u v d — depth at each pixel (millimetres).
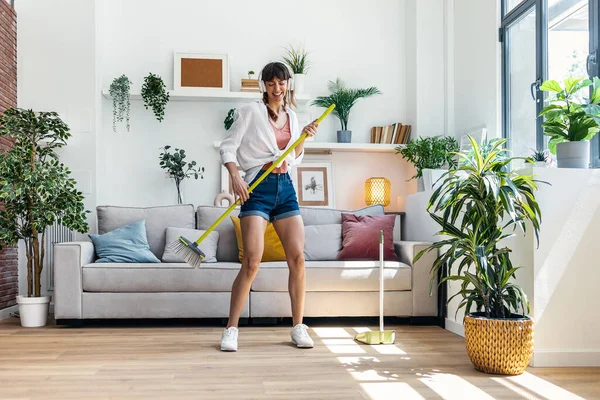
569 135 3281
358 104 6039
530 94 4590
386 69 6066
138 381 2654
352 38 6047
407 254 4492
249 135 3391
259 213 3361
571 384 2658
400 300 4375
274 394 2441
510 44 4906
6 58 5086
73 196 4637
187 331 4090
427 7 5883
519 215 2930
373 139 5895
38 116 5141
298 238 3457
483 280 2895
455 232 3086
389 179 6020
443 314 4297
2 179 4488
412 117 5938
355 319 4652
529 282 3107
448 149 5461
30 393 2455
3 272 4961
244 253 3365
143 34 5781
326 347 3475
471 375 2807
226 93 5645
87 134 5355
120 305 4277
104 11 5711
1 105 4953
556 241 3107
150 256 4590
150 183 5734
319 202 5844
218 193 5789
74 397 2391
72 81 5363
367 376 2762
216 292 4328
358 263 4375
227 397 2393
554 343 3086
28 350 3396
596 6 3752
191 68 5711
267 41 5941
